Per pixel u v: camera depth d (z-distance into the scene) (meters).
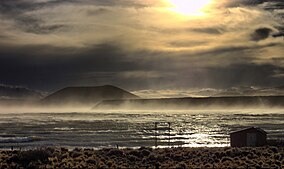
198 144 103.81
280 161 54.31
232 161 53.06
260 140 78.69
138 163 52.16
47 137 125.62
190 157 58.97
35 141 112.94
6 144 103.94
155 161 54.00
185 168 47.69
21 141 112.31
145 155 59.09
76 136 130.75
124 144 104.44
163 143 106.94
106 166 47.94
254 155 59.31
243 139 78.88
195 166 48.91
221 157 59.50
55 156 52.47
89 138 122.75
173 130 160.88
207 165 49.22
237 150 64.31
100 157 55.03
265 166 49.62
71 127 182.00
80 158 52.16
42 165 47.25
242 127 174.88
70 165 47.09
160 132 150.00
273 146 76.19
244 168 47.69
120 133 144.50
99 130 161.00
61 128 175.25
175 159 57.31
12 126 191.50
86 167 46.78
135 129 166.62
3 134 141.62
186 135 136.00
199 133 145.12
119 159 54.69
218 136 131.00
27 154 51.16
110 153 59.03
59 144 103.31
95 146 97.94
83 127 181.12
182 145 100.25
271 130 150.25
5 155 52.97
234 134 79.56
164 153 61.84
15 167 46.75
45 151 53.53
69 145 100.94
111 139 119.25
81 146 98.06
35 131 156.00
